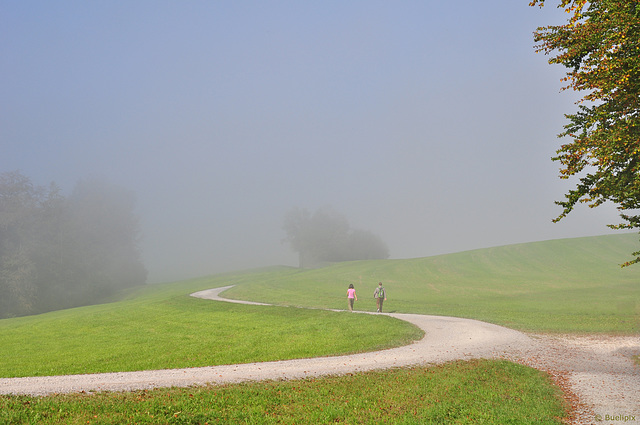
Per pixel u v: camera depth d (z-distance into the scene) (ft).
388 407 36.83
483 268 238.48
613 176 42.47
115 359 73.20
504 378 48.47
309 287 204.03
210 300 157.58
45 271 277.44
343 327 91.76
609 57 38.04
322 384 42.96
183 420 30.71
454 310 125.18
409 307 136.26
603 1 39.22
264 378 45.52
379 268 263.29
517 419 34.01
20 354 82.74
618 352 67.97
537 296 152.46
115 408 31.96
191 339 91.30
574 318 104.06
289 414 34.12
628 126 37.78
